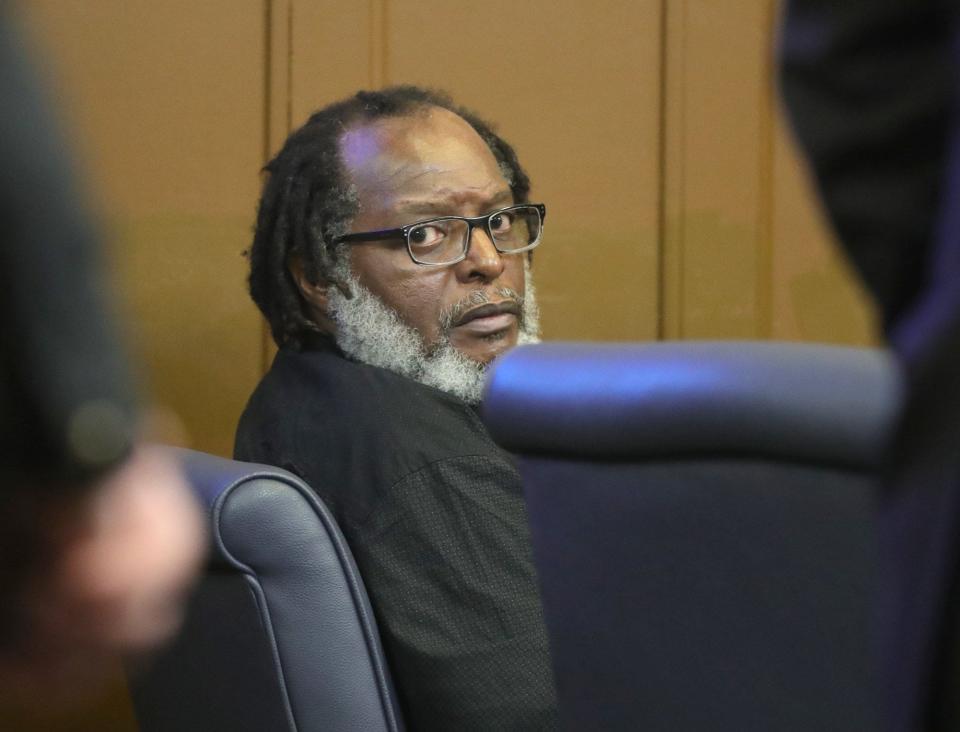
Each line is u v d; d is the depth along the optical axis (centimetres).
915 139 232
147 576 128
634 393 267
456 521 496
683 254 881
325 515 470
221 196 769
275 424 554
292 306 631
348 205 619
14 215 111
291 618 461
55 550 124
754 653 265
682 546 270
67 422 115
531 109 848
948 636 203
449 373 609
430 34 823
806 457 250
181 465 484
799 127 242
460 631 486
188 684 512
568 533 285
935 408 210
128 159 748
